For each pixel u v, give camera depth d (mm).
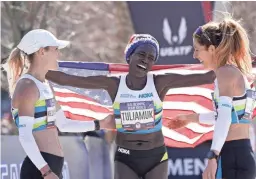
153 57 11852
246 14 31578
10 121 26031
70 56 32281
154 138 12023
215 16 21422
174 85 11961
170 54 24469
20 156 16766
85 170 19047
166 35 24453
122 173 12039
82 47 36719
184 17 23953
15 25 27828
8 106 26031
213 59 11586
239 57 11453
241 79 11195
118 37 42156
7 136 16406
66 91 13984
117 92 11906
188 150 23203
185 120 13211
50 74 12086
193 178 23328
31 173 11375
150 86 11898
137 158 12000
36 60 11758
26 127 11164
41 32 11852
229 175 10961
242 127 11219
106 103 14219
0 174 15875
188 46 24156
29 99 11289
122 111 11867
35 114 11453
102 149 20609
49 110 11602
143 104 11820
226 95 10953
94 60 37219
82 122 13094
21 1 28188
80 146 19000
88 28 41938
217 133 10695
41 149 11484
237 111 11141
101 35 42812
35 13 28500
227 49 11344
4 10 28516
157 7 24406
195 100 14305
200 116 13133
